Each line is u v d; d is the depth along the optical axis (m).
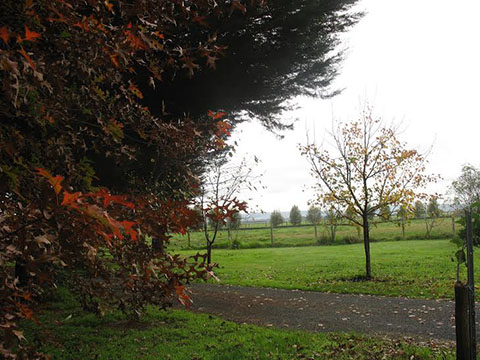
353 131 11.05
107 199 1.08
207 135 3.12
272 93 10.48
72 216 1.30
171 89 8.03
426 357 4.43
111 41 1.90
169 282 1.99
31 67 1.43
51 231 1.50
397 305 7.41
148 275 1.96
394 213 11.17
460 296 3.25
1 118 2.20
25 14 1.70
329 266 13.77
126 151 2.97
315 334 5.54
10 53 1.27
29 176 1.84
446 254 15.18
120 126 2.52
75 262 2.05
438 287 8.84
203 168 12.04
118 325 6.18
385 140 10.70
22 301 1.91
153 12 2.05
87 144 3.77
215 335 5.62
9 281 1.42
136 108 2.86
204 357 4.66
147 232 1.97
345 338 5.30
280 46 9.06
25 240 1.35
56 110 2.25
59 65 2.09
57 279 2.55
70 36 1.93
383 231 28.06
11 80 1.31
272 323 6.36
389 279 10.34
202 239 28.67
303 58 9.82
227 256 18.73
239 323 6.36
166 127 2.67
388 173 10.85
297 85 10.96
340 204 11.32
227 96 9.41
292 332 5.66
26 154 2.38
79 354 4.79
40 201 1.21
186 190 2.93
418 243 21.62
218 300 8.36
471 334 3.21
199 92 8.52
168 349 5.00
